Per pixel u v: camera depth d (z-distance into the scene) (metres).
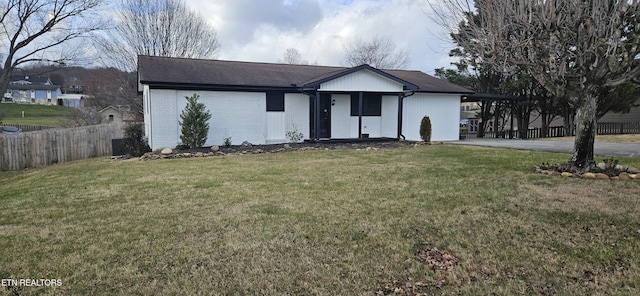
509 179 6.41
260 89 12.95
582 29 6.15
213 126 12.79
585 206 4.61
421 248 3.44
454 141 15.68
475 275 2.91
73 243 3.61
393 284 2.79
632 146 11.50
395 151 11.28
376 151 11.38
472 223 4.07
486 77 20.58
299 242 3.58
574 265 3.04
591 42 6.23
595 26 6.02
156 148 12.00
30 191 6.24
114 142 12.22
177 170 7.98
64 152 12.82
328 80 12.99
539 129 20.16
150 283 2.80
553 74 6.46
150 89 11.82
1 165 11.12
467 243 3.53
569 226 3.92
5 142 11.18
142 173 7.68
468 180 6.38
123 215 4.54
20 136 11.51
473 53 7.42
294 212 4.54
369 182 6.35
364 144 13.28
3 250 3.45
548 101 19.00
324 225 4.05
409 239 3.64
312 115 14.23
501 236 3.69
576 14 6.03
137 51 26.56
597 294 2.60
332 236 3.73
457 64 21.64
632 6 5.73
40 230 4.02
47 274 2.95
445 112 16.78
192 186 6.20
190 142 11.80
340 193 5.54
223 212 4.59
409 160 9.15
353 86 13.55
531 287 2.72
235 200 5.18
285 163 8.90
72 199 5.47
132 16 25.94
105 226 4.12
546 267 3.02
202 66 14.20
